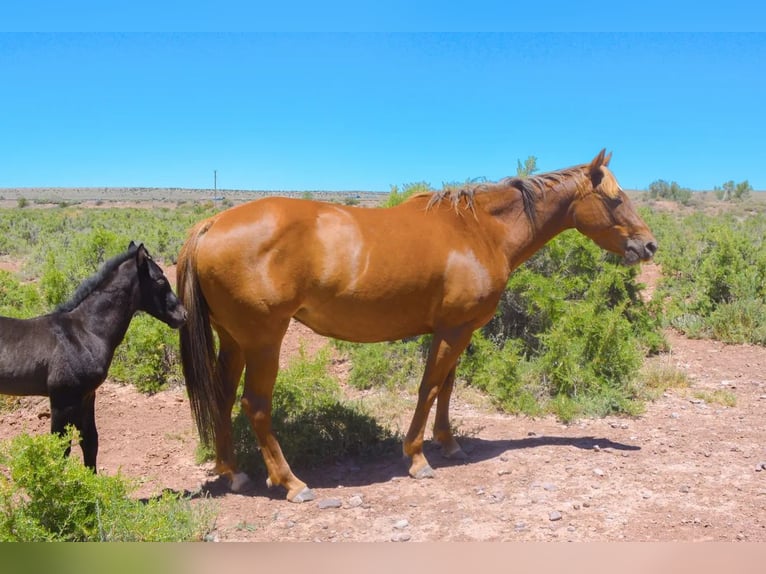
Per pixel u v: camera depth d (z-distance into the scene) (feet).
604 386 24.95
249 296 15.65
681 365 30.94
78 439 13.55
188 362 16.78
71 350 15.44
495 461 19.06
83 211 155.12
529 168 30.55
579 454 19.57
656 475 17.85
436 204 18.04
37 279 48.03
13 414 23.34
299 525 15.03
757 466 18.26
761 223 92.73
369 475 18.37
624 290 32.14
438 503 16.21
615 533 14.38
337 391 22.65
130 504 13.19
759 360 31.73
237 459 18.40
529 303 29.09
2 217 104.22
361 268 16.30
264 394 16.42
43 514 12.12
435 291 17.20
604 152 18.93
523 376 25.57
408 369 27.78
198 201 243.81
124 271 16.40
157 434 21.80
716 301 38.75
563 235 31.68
